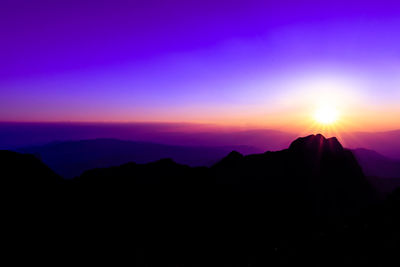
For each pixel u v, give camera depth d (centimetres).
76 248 2189
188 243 2614
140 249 2345
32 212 2580
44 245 2131
